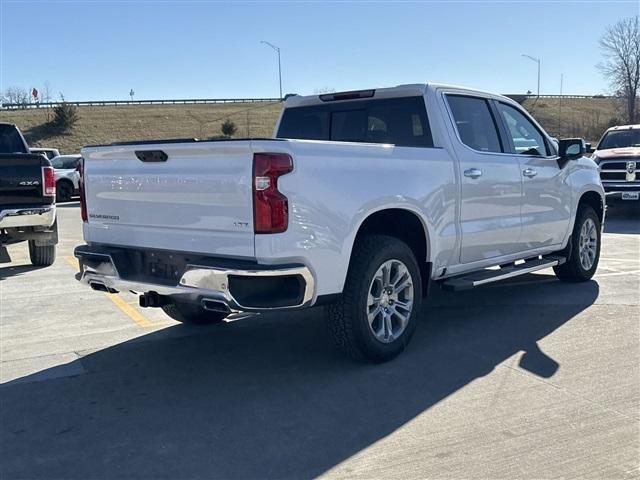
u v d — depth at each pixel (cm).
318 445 372
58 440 384
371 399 436
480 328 596
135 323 640
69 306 712
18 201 898
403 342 516
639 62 6172
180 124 7775
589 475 334
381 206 480
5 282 850
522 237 646
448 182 544
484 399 433
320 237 436
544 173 670
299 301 430
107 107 8588
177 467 351
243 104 9262
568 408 416
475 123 607
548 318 626
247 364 512
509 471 339
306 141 436
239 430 393
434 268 546
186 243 453
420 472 339
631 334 570
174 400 441
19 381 481
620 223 1430
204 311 612
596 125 6875
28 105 8294
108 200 509
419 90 570
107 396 451
